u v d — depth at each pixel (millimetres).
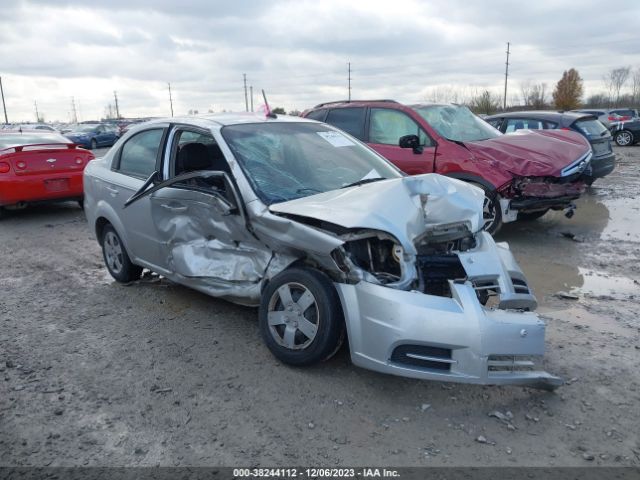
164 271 5070
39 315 5141
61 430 3303
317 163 4707
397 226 3578
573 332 4520
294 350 3848
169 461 2998
